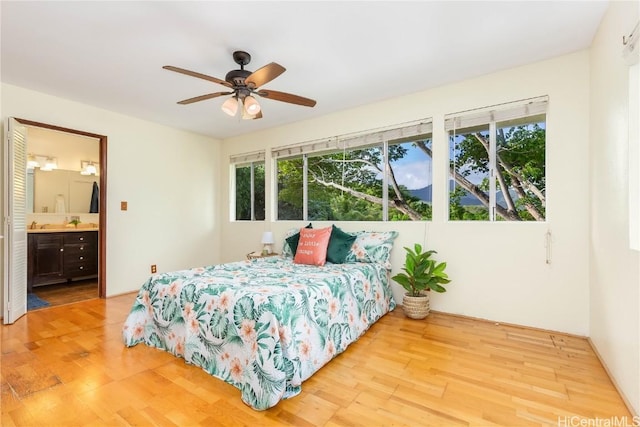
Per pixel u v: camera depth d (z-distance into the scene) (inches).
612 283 72.7
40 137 176.7
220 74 110.1
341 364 80.7
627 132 63.7
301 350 71.6
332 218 156.3
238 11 76.2
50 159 181.2
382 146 140.3
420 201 131.3
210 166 196.9
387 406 63.1
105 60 99.7
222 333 74.9
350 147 146.6
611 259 73.5
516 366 78.9
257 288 79.0
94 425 57.9
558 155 99.8
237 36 87.0
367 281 109.8
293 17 78.9
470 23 82.2
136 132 158.9
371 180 144.3
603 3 74.7
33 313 123.0
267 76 83.8
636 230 61.7
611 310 73.3
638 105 61.7
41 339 96.9
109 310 127.1
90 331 103.8
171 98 132.0
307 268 113.6
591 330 92.6
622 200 66.6
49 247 165.5
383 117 136.1
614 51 71.7
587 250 95.4
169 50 94.0
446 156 121.5
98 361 82.4
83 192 195.2
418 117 127.1
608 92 76.0
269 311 67.8
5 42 89.0
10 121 111.3
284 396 65.4
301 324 73.7
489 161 114.8
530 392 67.4
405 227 130.0
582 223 96.2
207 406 63.7
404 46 93.3
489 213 114.9
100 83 116.8
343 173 152.7
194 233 187.0
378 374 75.6
